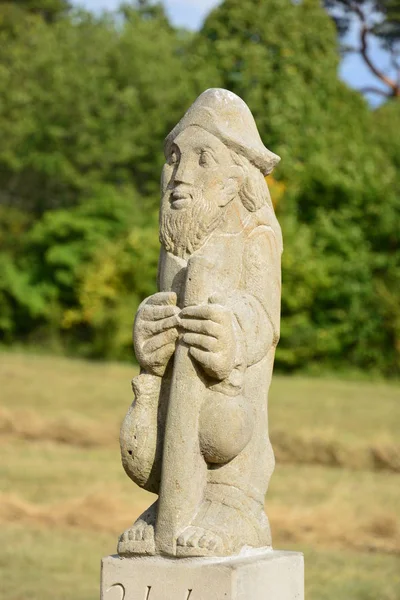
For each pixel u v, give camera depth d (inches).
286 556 214.5
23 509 482.6
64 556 415.2
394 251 1006.4
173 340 213.2
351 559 411.5
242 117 228.8
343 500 500.7
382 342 967.6
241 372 211.9
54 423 666.8
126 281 1036.5
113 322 1015.0
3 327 1082.7
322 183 1019.9
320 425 663.1
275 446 612.1
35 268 1095.6
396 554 422.3
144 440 214.7
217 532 205.3
